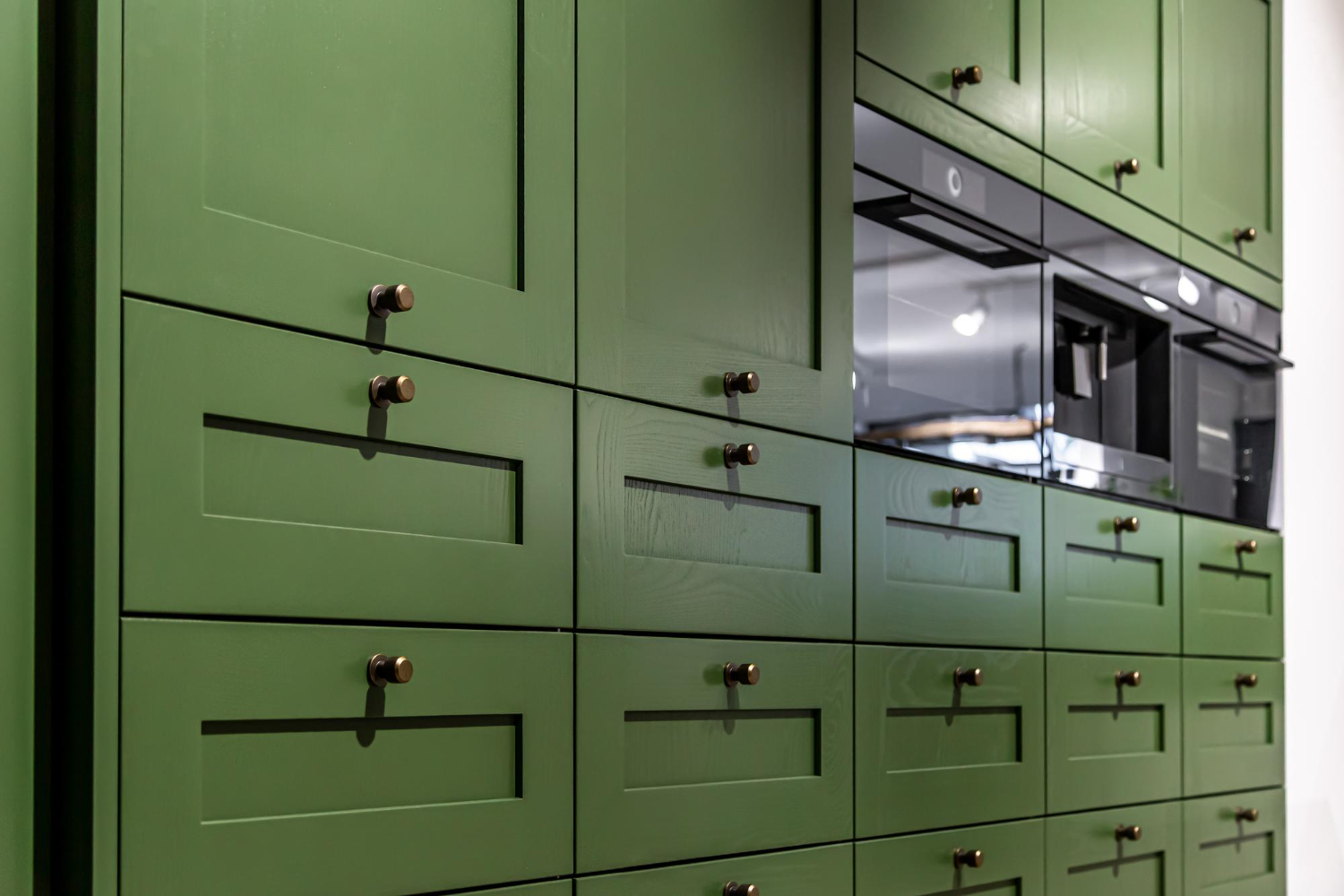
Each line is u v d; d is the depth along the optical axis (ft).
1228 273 9.32
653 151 5.28
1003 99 7.20
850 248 6.21
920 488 6.56
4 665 3.51
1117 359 8.39
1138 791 8.11
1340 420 11.64
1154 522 8.40
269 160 3.99
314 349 4.04
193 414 3.74
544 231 4.78
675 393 5.28
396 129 4.36
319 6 4.15
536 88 4.79
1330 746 11.09
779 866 5.63
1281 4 10.22
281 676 3.90
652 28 5.32
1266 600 9.70
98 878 3.47
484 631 4.50
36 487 3.59
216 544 3.76
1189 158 8.91
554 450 4.79
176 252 3.71
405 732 4.26
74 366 3.58
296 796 3.94
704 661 5.34
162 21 3.72
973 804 6.79
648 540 5.17
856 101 6.30
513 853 4.54
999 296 7.13
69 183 3.64
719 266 5.56
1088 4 7.98
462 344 4.47
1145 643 8.25
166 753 3.62
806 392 5.92
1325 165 11.66
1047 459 7.45
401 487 4.29
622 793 4.95
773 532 5.78
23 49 3.63
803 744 5.86
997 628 7.03
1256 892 9.32
